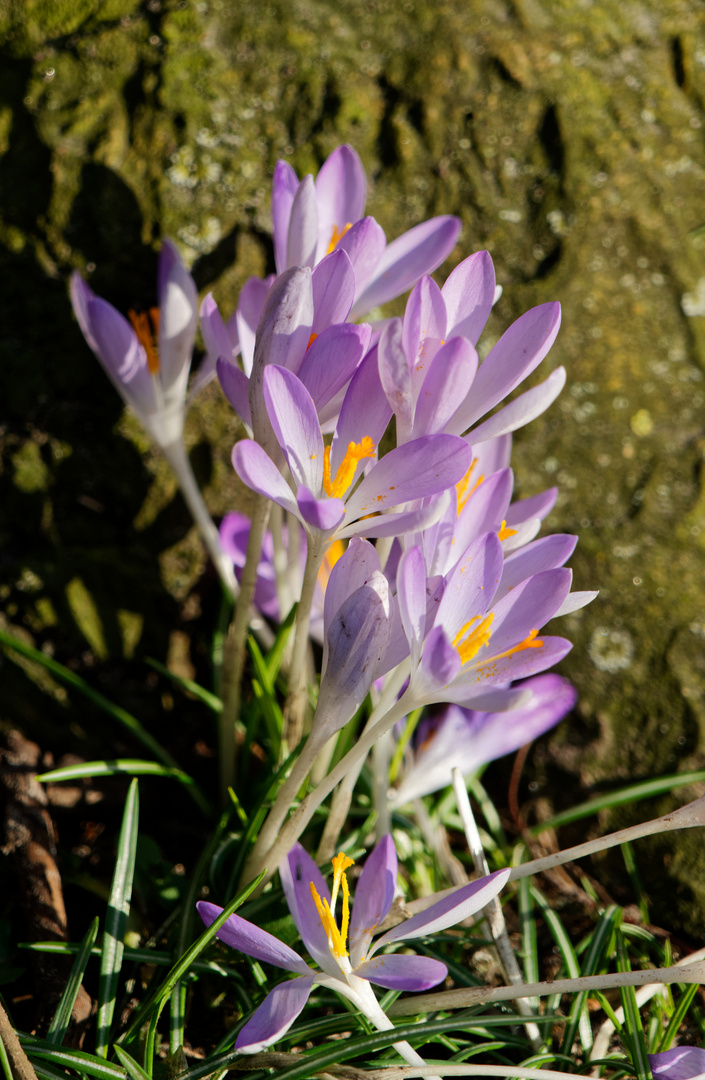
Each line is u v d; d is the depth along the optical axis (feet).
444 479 1.42
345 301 1.47
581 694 1.78
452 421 1.47
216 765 1.81
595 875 1.75
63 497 1.81
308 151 1.82
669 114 1.87
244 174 1.81
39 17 1.81
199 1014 1.60
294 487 1.51
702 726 1.75
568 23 1.87
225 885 1.64
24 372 1.80
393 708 1.45
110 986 1.53
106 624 1.81
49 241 1.80
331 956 1.47
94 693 1.72
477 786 1.78
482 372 1.47
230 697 1.67
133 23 1.81
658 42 1.88
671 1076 1.50
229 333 1.68
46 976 1.58
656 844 1.73
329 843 1.60
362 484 1.45
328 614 1.45
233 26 1.82
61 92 1.80
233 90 1.82
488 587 1.45
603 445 1.82
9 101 1.80
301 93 1.82
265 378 1.41
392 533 1.44
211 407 1.82
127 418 1.81
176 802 1.78
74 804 1.74
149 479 1.82
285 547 1.76
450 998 1.51
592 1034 1.60
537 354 1.45
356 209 1.63
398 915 1.57
